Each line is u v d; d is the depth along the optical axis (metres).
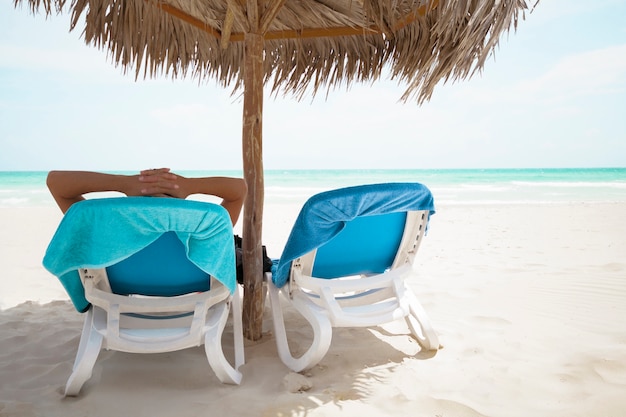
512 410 1.80
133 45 2.96
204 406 1.84
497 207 12.47
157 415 1.77
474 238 6.80
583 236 6.78
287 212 11.50
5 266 4.95
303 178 37.81
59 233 1.67
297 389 1.98
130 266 1.94
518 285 3.79
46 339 2.62
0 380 2.09
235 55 3.63
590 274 4.09
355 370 2.21
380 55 3.22
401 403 1.86
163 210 1.69
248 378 2.12
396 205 2.14
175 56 3.33
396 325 2.91
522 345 2.48
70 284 1.90
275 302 2.46
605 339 2.54
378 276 2.34
